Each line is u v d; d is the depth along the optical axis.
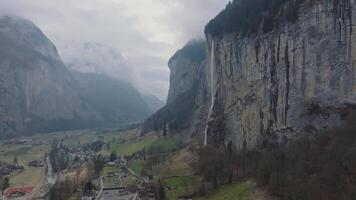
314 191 157.62
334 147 179.38
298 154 193.88
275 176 182.75
